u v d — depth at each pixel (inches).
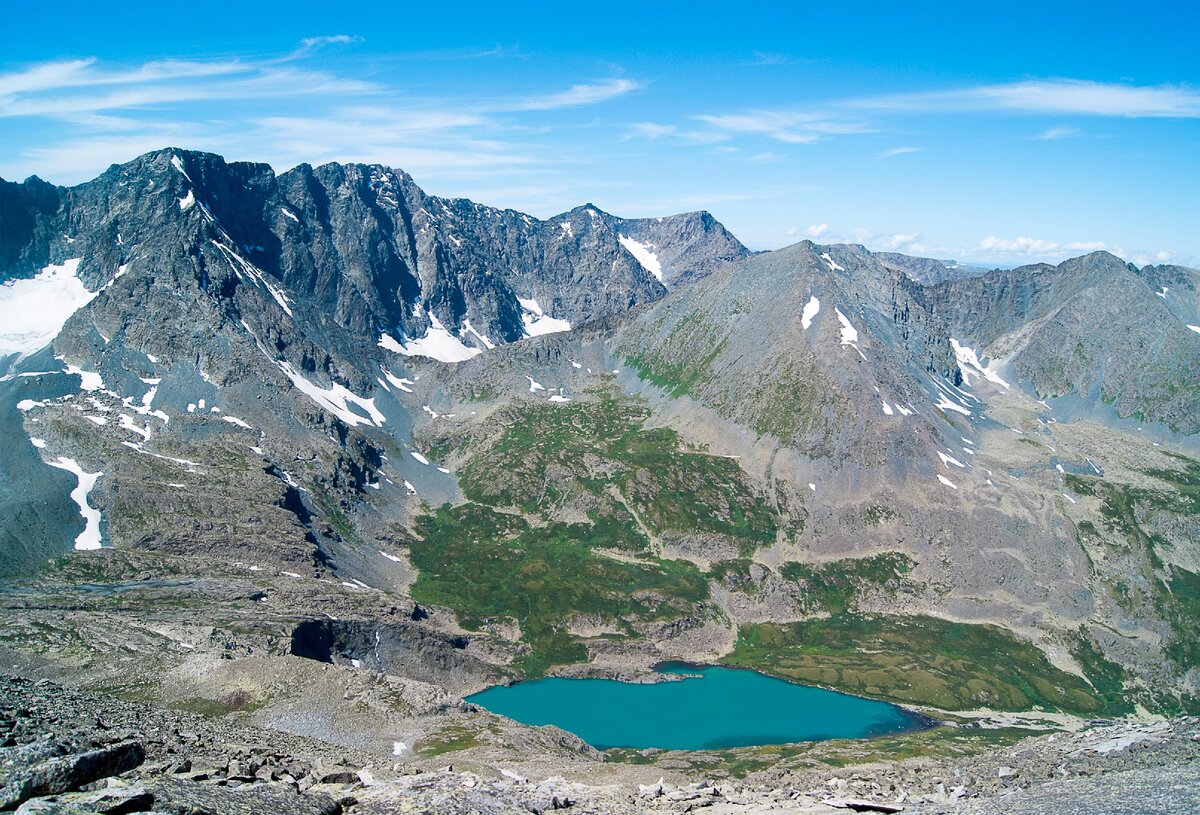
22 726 2049.7
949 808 2233.0
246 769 2058.3
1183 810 1756.9
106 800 1344.7
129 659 5876.0
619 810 2346.2
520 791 2397.9
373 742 4899.1
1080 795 2111.2
